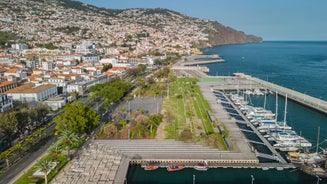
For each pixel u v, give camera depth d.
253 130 137.25
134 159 101.38
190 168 98.12
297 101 198.62
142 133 123.19
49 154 102.88
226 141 115.31
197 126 136.00
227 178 93.31
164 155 104.56
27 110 131.12
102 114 157.50
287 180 92.56
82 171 89.44
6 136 118.69
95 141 115.81
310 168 95.06
